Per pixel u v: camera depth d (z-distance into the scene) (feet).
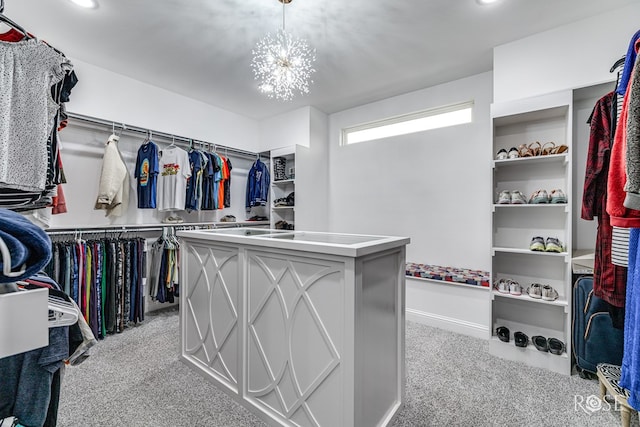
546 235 7.32
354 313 3.65
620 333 5.47
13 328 1.30
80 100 8.31
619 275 4.80
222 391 5.42
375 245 3.93
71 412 4.78
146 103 9.77
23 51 3.29
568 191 6.34
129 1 5.89
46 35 7.06
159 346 7.27
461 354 7.02
